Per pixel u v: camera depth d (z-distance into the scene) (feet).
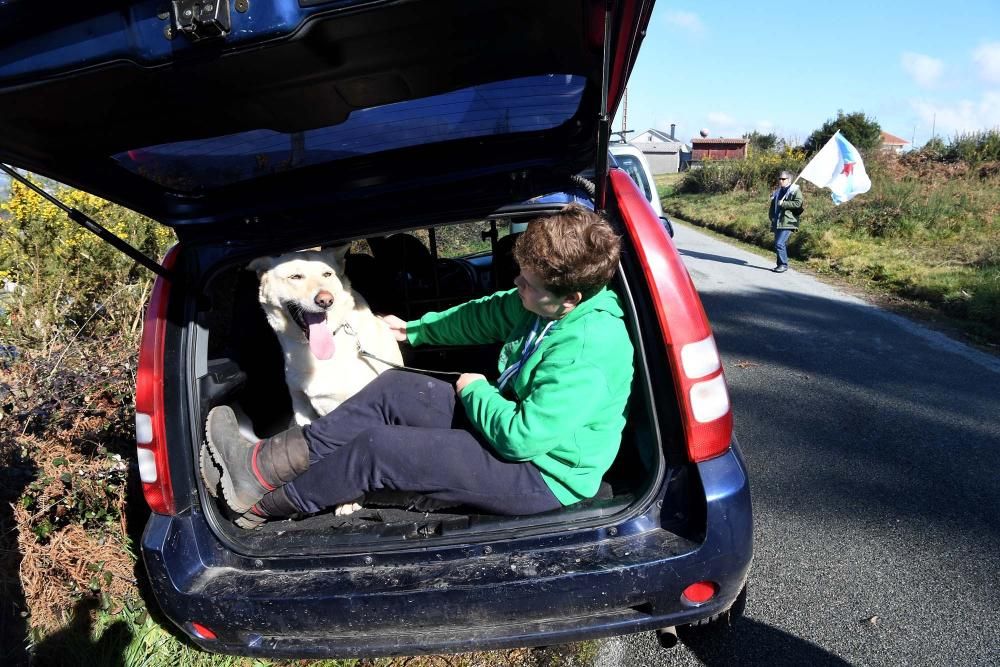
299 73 4.72
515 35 4.63
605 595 5.69
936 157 65.16
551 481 6.36
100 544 8.38
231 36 4.13
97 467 8.51
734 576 5.86
